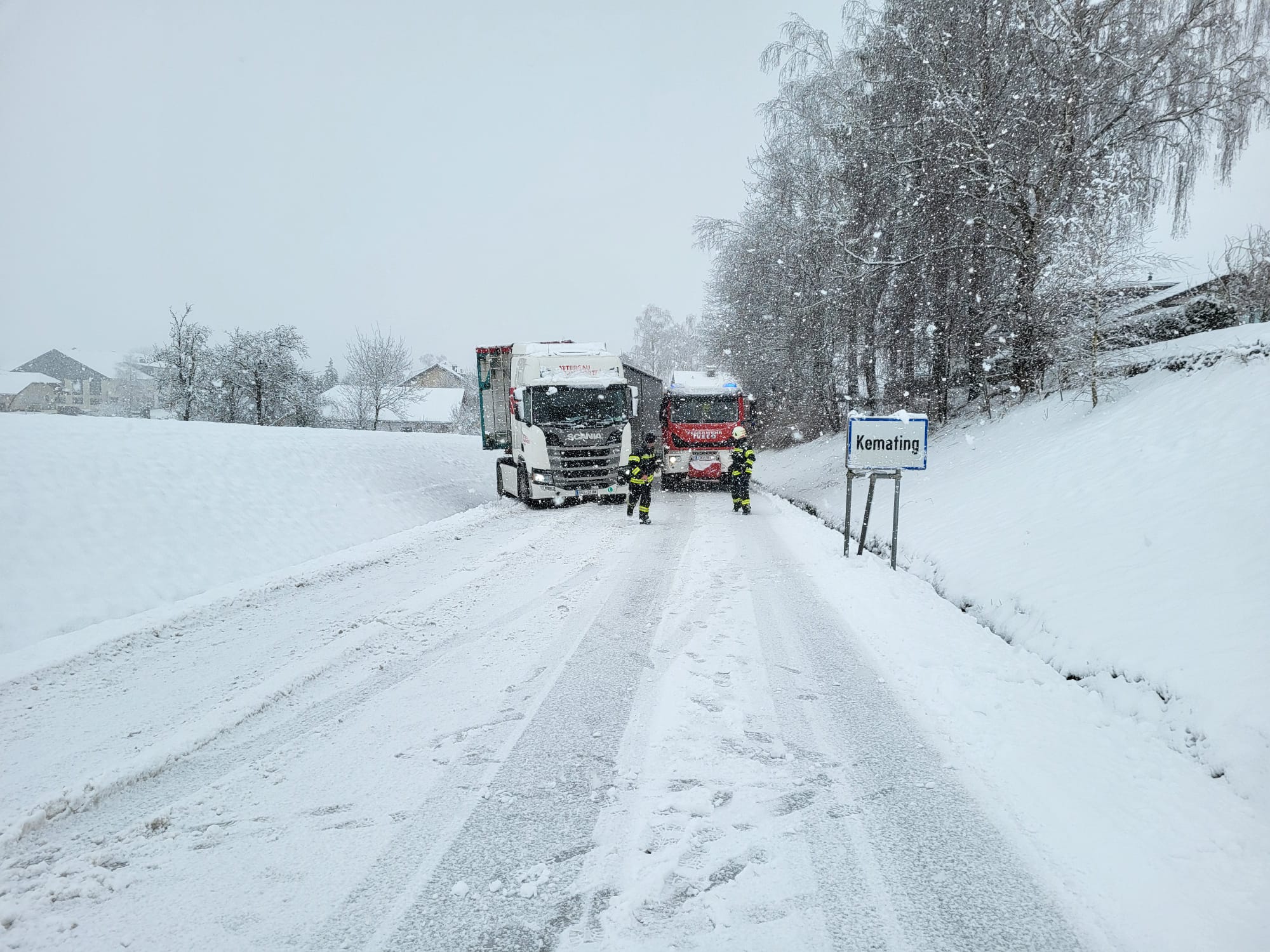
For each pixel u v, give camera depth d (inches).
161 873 114.9
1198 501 256.7
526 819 128.8
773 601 285.6
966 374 690.2
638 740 161.0
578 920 101.4
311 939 98.2
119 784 143.1
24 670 210.5
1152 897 103.9
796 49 933.8
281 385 1504.7
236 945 97.1
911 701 181.5
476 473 831.1
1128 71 531.5
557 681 199.5
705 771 146.0
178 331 1422.2
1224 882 106.7
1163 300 639.8
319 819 130.2
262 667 214.4
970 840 120.3
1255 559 201.3
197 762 154.3
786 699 183.8
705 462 759.1
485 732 166.4
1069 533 294.2
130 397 2810.0
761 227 1201.4
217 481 419.2
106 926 101.8
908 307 688.4
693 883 109.8
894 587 307.4
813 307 920.9
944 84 589.9
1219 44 547.2
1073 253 513.0
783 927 99.7
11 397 2903.5
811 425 1215.6
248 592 307.9
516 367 673.0
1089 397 478.6
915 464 362.3
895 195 679.7
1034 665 205.9
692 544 426.6
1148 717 163.0
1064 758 148.3
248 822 129.8
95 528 313.9
